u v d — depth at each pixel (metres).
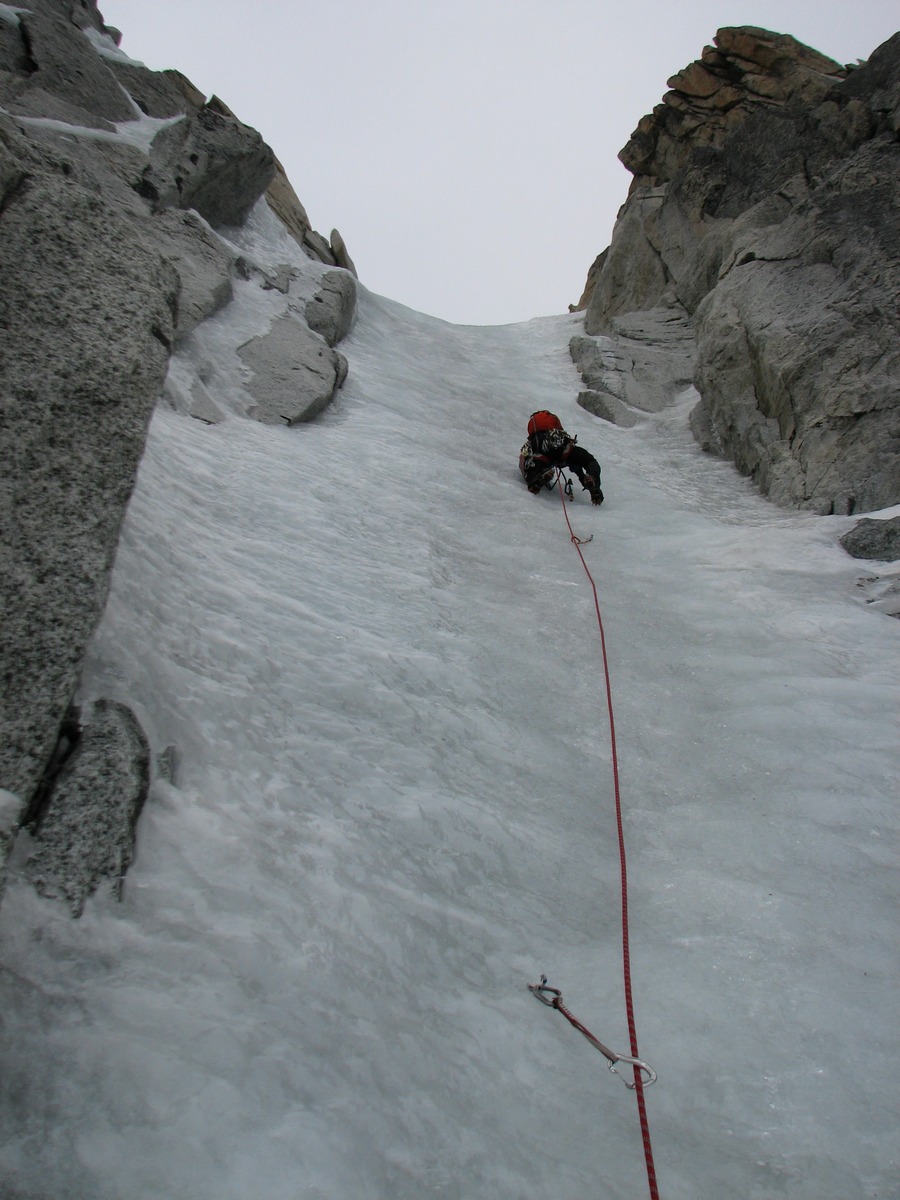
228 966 2.37
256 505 5.89
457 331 16.77
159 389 3.59
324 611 4.88
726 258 11.87
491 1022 2.57
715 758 4.46
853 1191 2.13
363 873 2.99
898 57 11.63
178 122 10.20
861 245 9.53
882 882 3.43
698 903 3.32
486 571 6.51
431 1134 2.07
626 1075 2.48
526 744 4.37
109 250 3.87
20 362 3.08
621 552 7.45
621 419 11.87
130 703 3.12
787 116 13.40
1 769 2.38
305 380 8.77
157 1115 1.85
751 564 7.11
